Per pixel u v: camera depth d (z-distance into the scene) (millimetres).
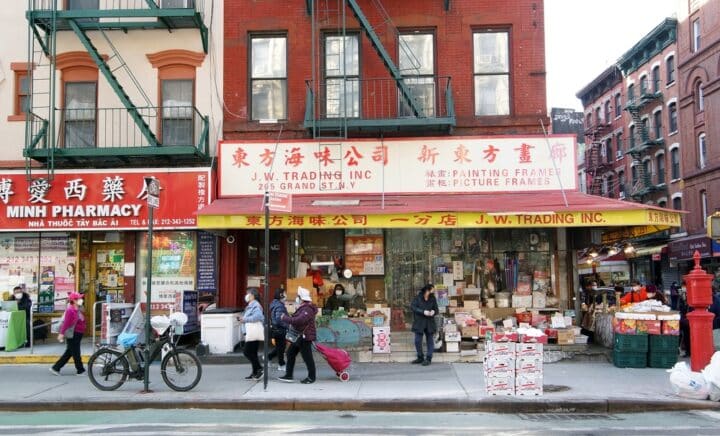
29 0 15828
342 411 9750
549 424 8648
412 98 15164
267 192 11055
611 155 47625
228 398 10047
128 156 15492
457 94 15883
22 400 10047
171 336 11133
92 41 16391
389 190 15258
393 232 15898
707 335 11336
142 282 15984
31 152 15258
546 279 15633
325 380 11664
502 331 13523
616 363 13016
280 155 15477
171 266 15859
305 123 15203
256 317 11727
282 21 16297
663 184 40000
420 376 11992
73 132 16328
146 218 15406
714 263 33125
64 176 15602
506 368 10133
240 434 7953
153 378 12078
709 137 35156
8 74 16422
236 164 15523
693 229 36531
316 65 16125
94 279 16484
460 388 10742
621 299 16500
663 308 13242
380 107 15992
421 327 13312
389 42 16156
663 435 7863
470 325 14031
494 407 9664
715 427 8383
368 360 13773
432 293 13539
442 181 15242
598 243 15203
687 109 37562
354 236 15922
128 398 10125
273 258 16047
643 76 42719
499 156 15234
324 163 15383
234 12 16375
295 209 13797
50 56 16078
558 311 15078
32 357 14047
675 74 38906
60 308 16203
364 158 15359
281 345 12656
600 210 13102
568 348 13875
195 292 15102
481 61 16141
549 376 11898
